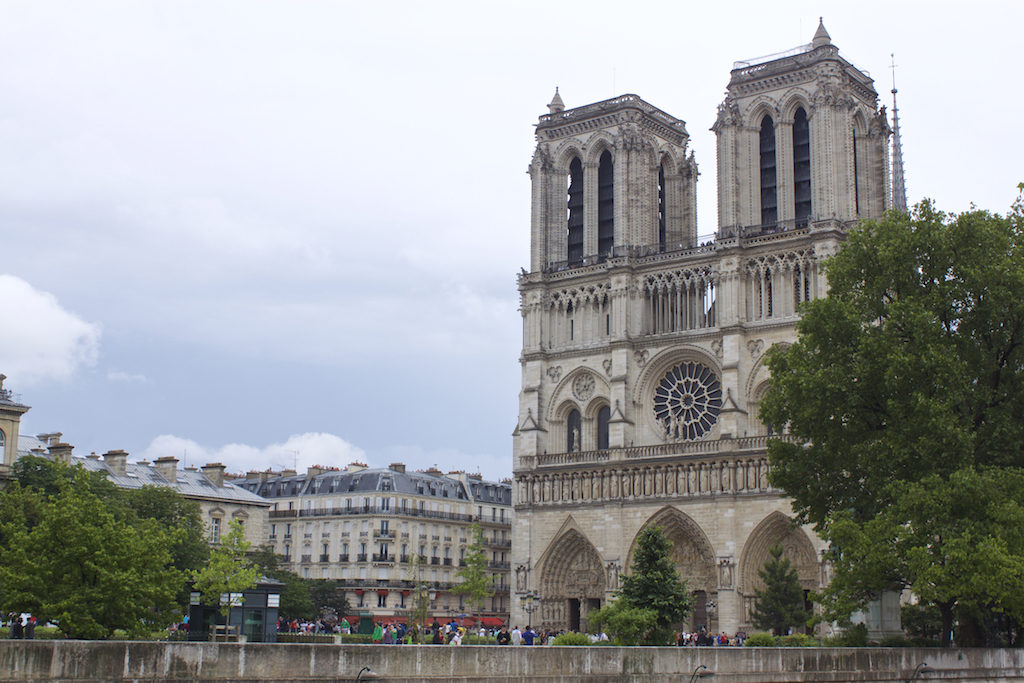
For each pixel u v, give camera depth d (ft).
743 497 445.37
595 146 525.34
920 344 246.68
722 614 439.63
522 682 173.88
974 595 227.81
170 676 144.97
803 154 477.77
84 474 267.39
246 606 299.17
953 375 242.17
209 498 527.40
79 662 139.64
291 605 488.02
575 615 488.44
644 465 470.39
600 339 504.43
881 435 255.70
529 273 526.16
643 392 488.85
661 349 484.33
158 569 259.80
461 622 552.41
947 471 240.53
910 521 237.86
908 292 260.62
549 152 538.47
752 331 462.19
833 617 249.14
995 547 213.05
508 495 650.02
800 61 472.85
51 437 526.16
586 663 181.57
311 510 589.73
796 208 475.72
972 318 252.21
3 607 243.40
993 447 248.52
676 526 463.01
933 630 312.09
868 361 254.06
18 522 275.59
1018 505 221.46
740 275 468.34
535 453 505.25
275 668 152.46
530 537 497.05
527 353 518.37
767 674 203.21
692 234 533.14
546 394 512.63
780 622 390.21
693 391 479.00
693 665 195.00
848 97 465.88
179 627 344.69
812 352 273.33
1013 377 253.44
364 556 564.71
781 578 395.75
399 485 577.84
